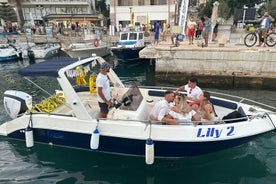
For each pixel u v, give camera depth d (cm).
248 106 574
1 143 614
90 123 504
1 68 1866
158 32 1747
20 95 606
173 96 506
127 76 1523
